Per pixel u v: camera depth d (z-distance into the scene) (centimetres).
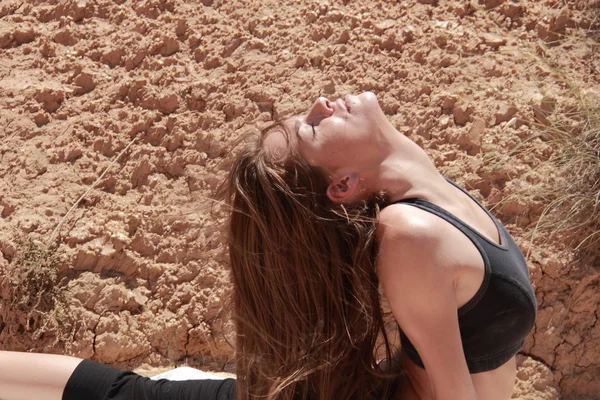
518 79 336
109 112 349
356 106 188
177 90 351
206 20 377
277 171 186
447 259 175
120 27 380
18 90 359
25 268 300
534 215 300
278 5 379
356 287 188
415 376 202
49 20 392
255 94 345
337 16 366
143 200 324
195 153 332
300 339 194
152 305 303
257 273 194
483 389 197
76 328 297
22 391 211
